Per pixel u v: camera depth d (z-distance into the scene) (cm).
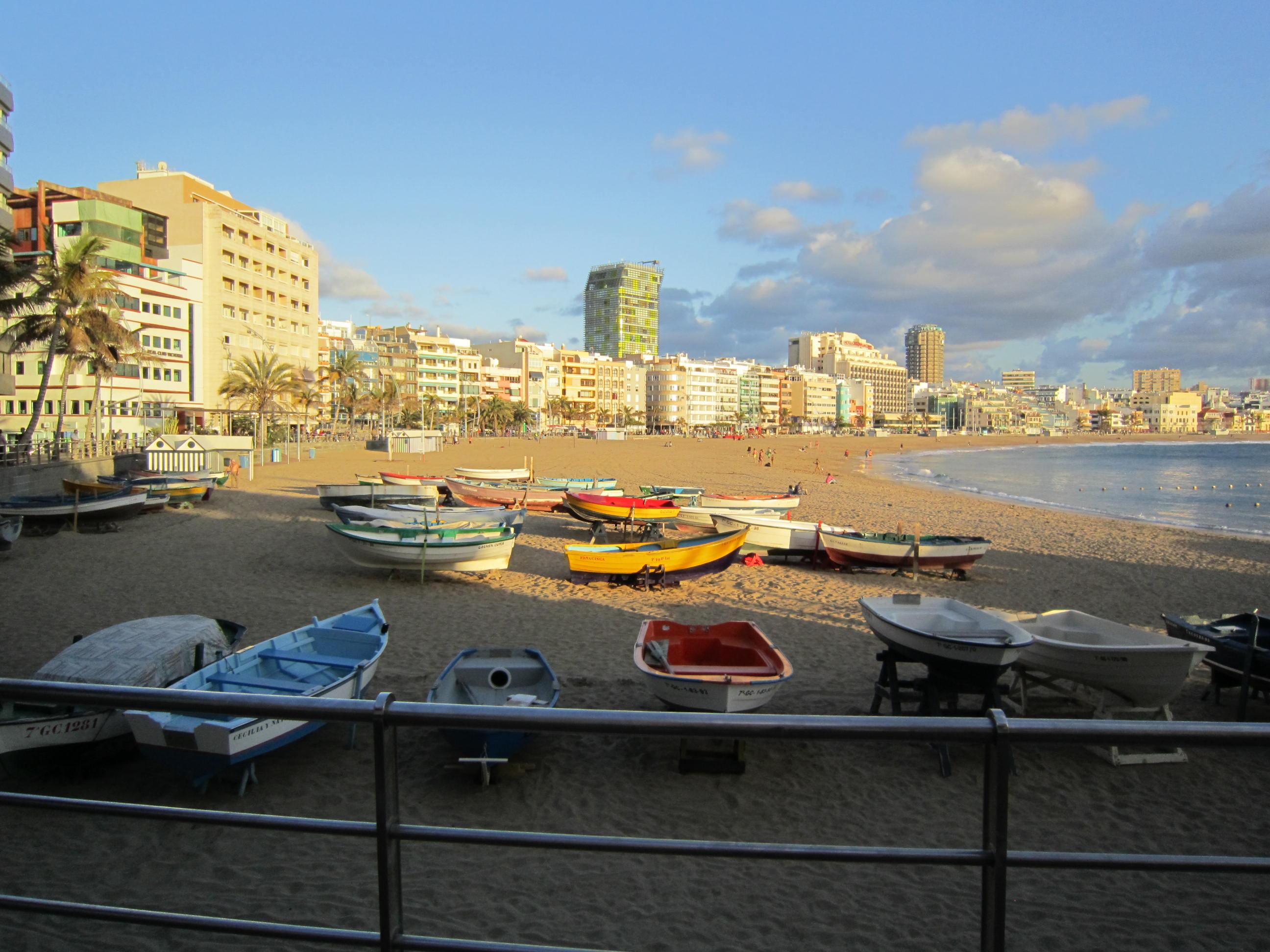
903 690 1059
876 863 257
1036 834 732
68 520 2472
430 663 1216
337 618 1141
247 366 6053
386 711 260
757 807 778
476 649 1037
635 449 10144
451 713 256
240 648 1106
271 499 3478
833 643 1382
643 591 1797
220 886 619
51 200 5922
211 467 4294
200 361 6875
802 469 6956
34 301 3688
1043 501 4725
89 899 599
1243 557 2459
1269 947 566
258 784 807
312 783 812
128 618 1467
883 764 876
